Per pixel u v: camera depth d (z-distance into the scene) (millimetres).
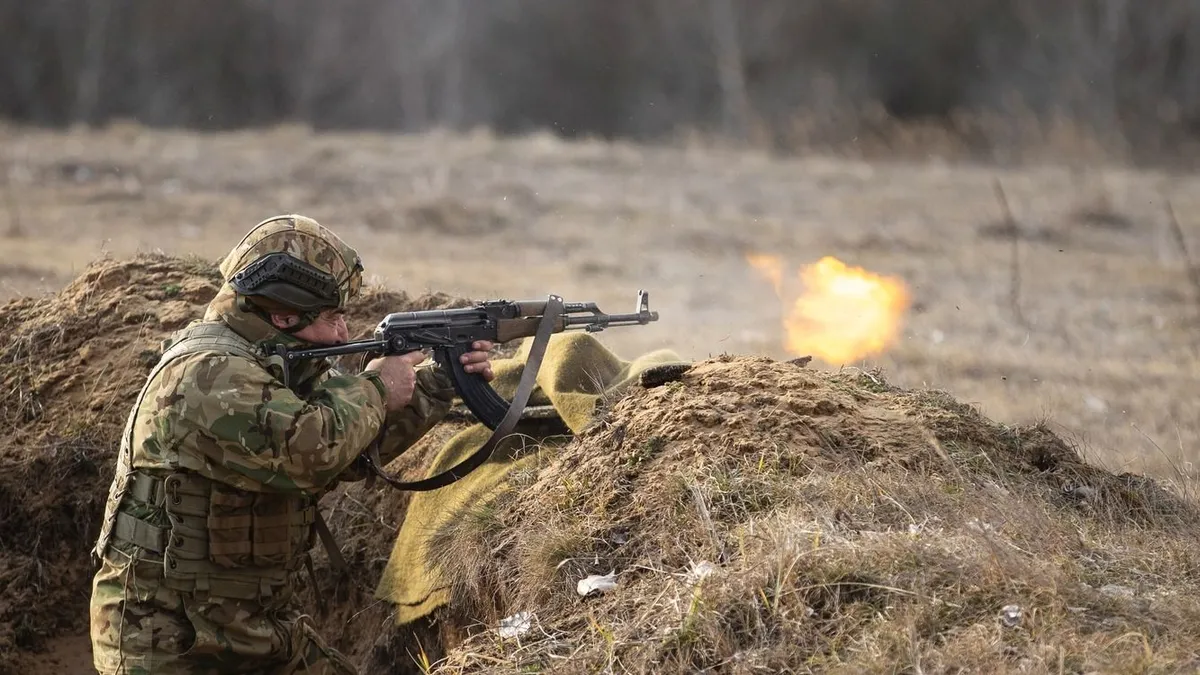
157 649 8688
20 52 81062
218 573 8766
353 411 8875
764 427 9594
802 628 7648
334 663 9766
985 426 10289
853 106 83312
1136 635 7402
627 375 11602
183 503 8648
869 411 10086
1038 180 57188
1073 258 37531
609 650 8016
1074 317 28016
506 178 49125
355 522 12734
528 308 9828
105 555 9023
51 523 13328
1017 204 48438
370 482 11484
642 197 47438
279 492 8789
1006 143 71938
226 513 8688
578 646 8344
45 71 81562
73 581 13305
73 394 14039
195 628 8727
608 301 28875
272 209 40938
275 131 61594
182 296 14781
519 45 95625
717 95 93875
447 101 93125
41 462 13484
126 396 13781
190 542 8688
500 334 9742
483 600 9883
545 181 49438
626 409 10328
